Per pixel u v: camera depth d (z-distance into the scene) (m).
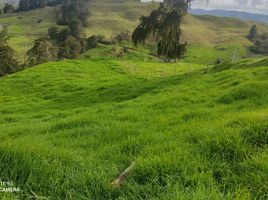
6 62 99.19
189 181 6.46
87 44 151.38
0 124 26.58
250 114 10.56
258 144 8.20
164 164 6.98
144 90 37.19
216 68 41.38
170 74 69.00
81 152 9.84
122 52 133.12
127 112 18.69
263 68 29.11
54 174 6.46
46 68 67.62
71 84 50.84
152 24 117.06
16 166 6.27
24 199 5.73
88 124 15.79
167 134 11.05
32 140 8.20
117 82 50.50
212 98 20.30
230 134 8.45
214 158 7.66
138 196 5.93
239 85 21.94
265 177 6.44
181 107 19.22
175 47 107.62
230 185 6.43
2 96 49.88
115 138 12.08
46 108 37.62
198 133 9.46
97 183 6.18
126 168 7.46
